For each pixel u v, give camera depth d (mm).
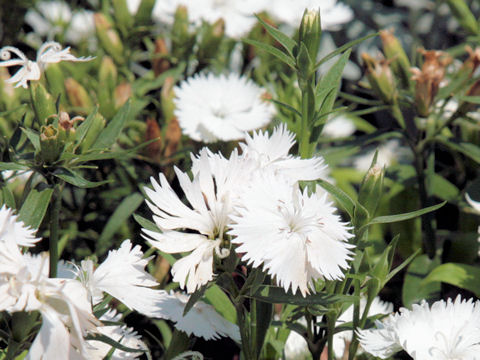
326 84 249
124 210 323
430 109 333
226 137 331
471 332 233
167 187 219
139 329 320
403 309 237
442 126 336
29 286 198
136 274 232
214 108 342
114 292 228
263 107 347
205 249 216
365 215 233
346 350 275
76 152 234
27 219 226
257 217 213
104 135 252
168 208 217
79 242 351
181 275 212
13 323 202
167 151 337
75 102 333
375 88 332
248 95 346
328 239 215
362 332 236
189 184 219
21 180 302
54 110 241
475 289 310
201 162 220
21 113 341
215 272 222
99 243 321
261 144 236
